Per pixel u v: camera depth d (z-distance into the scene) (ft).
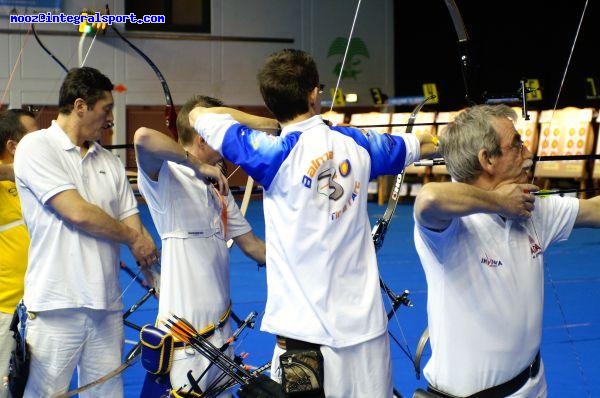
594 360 20.90
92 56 64.08
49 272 13.58
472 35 61.82
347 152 11.02
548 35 57.36
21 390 13.61
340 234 10.77
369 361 10.85
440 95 65.26
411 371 20.08
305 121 10.97
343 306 10.71
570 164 47.03
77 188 13.83
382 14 70.95
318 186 10.71
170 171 13.32
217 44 67.56
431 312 10.61
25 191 13.66
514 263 10.15
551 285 30.48
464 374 10.32
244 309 27.09
